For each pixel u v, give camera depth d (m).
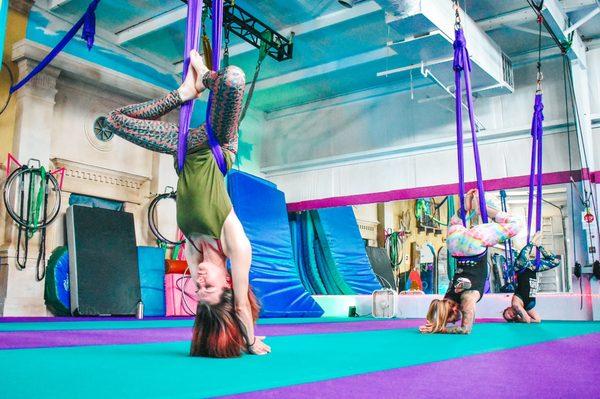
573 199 10.98
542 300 10.59
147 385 1.94
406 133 13.39
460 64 5.44
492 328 6.51
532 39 11.59
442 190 12.67
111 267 10.13
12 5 10.18
